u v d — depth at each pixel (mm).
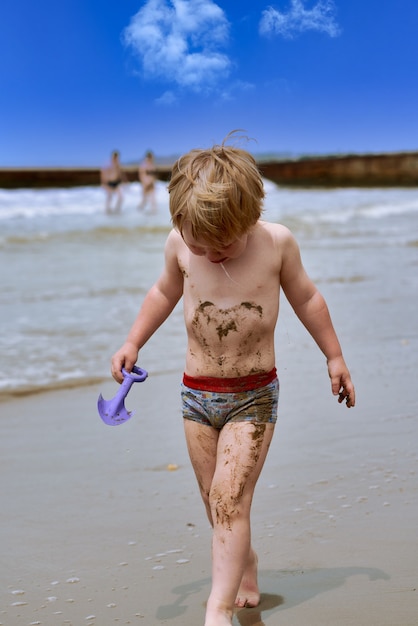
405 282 8617
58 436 4148
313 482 3426
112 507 3271
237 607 2469
